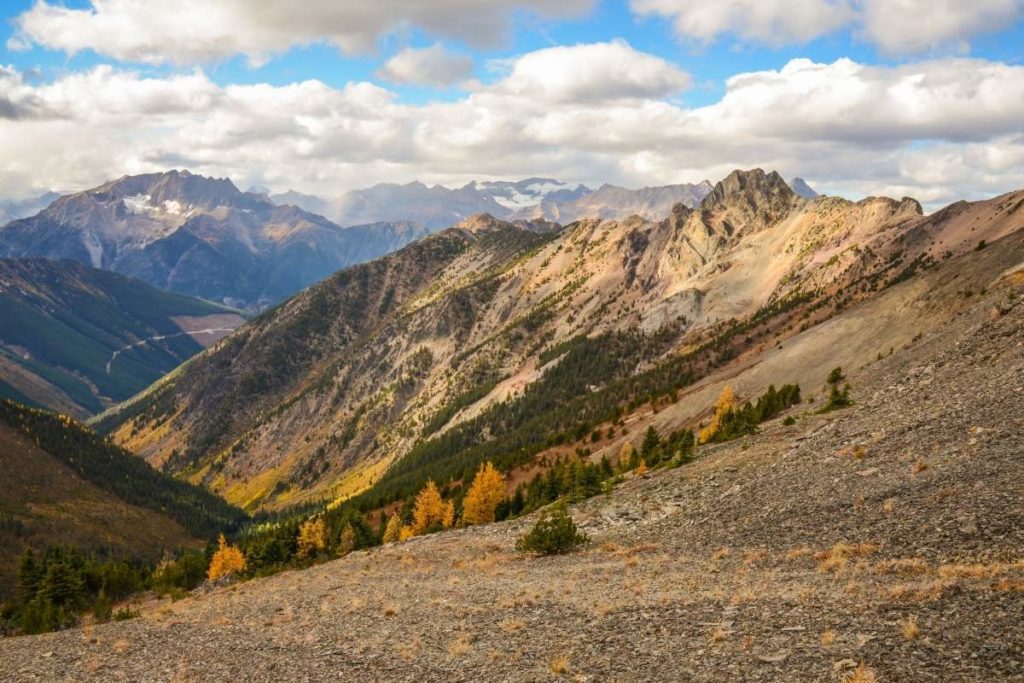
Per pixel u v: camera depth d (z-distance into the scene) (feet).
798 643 64.28
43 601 310.24
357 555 241.55
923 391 179.22
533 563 155.74
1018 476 102.12
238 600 180.04
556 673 70.03
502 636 88.53
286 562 357.41
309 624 119.24
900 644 58.39
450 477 528.63
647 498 190.90
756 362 541.75
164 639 125.90
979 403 144.87
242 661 99.09
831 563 93.15
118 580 381.81
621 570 124.57
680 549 133.90
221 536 383.04
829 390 317.42
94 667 108.78
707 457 226.79
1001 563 77.20
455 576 154.30
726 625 74.69
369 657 89.92
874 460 139.85
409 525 384.68
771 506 138.92
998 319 199.72
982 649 54.24
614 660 70.90
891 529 102.06
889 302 466.29
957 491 105.50
